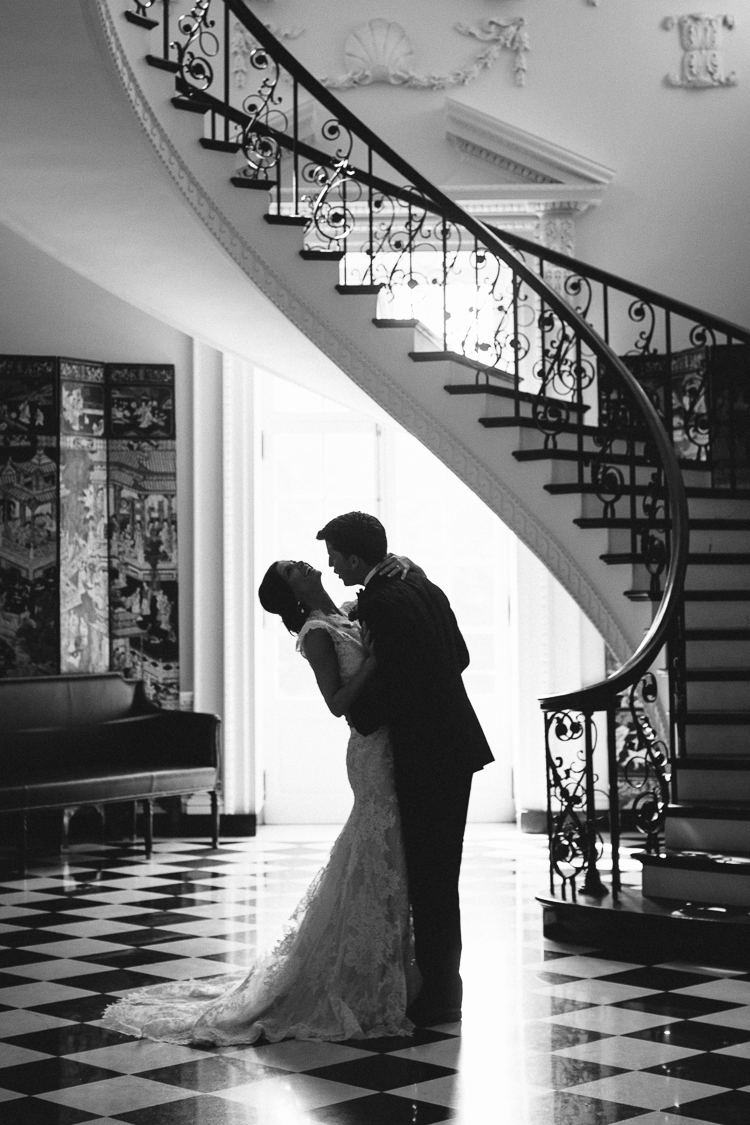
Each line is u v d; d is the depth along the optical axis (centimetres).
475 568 1040
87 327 1003
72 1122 343
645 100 1023
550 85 1023
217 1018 432
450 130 1006
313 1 1019
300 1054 404
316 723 1027
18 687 885
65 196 739
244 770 986
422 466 1045
